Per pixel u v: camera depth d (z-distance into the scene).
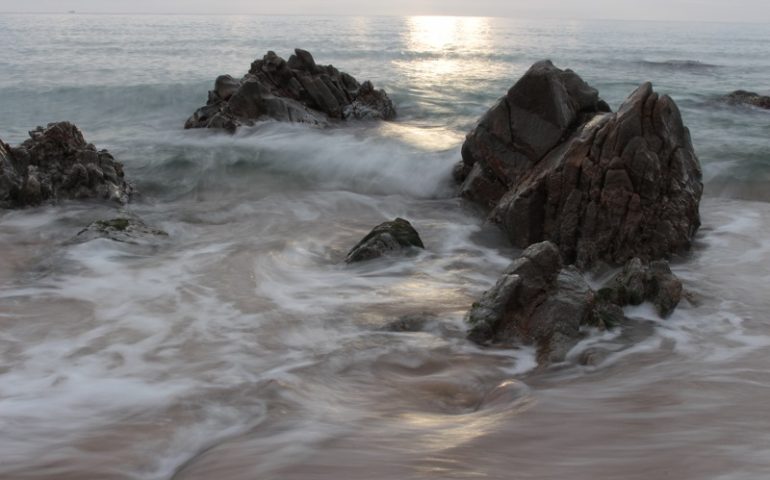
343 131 21.20
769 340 7.74
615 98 29.17
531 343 7.64
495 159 13.26
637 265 8.96
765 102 27.19
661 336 7.93
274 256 10.95
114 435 5.46
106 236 11.30
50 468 4.89
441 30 101.50
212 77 32.94
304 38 67.50
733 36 94.62
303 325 8.16
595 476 3.98
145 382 6.57
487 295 8.21
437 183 15.53
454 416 5.68
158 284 9.56
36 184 13.50
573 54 52.84
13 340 7.64
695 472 3.95
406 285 9.71
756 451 4.30
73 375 6.73
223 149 18.72
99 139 20.39
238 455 4.88
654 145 10.89
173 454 5.21
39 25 100.81
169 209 14.13
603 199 10.65
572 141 11.41
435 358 7.34
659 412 5.38
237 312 8.56
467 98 27.92
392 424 5.45
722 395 5.84
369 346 7.59
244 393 6.32
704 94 30.19
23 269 10.23
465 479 4.01
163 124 23.75
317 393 6.38
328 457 4.63
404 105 26.52
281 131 20.83
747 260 10.77
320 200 14.78
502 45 63.06
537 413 5.46
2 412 5.86
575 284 8.17
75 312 8.53
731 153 17.70
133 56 44.41
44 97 26.94
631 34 97.38
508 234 11.91
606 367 7.07
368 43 60.91
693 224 11.46
